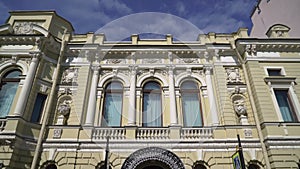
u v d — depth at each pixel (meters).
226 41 13.02
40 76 10.98
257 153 9.54
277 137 9.42
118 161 9.18
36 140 9.53
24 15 12.64
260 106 10.30
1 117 9.43
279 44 12.03
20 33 11.90
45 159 9.23
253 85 10.98
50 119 10.34
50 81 11.20
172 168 8.84
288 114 10.58
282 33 13.16
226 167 9.23
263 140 9.62
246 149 9.62
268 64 11.70
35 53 11.10
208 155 9.48
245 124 10.29
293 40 12.08
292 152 9.20
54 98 10.92
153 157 8.96
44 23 12.48
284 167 8.88
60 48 12.12
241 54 12.24
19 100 9.77
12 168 8.59
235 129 10.02
